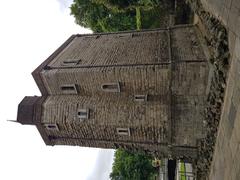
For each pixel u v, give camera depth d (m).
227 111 9.14
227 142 9.20
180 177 27.22
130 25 32.69
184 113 15.53
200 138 15.30
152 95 16.28
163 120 15.85
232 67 8.25
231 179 8.59
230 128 8.76
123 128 16.48
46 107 17.70
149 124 16.06
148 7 25.94
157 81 15.76
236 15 7.07
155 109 15.98
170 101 15.71
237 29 7.25
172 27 20.41
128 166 43.94
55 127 17.75
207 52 14.74
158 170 44.41
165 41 18.22
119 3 24.55
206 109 13.99
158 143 16.50
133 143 17.19
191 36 18.16
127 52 17.44
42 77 17.59
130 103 16.47
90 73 16.45
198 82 15.09
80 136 17.84
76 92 17.48
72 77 17.00
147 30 20.75
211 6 10.48
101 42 19.92
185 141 15.70
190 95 15.40
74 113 17.09
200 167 15.62
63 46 21.02
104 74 16.27
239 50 7.36
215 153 11.63
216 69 10.89
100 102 16.94
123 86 16.44
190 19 24.56
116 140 17.30
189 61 15.12
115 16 31.69
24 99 18.81
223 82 9.68
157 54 16.62
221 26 9.34
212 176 12.46
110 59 17.22
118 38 20.12
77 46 20.27
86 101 17.17
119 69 16.00
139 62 16.20
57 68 17.50
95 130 17.11
